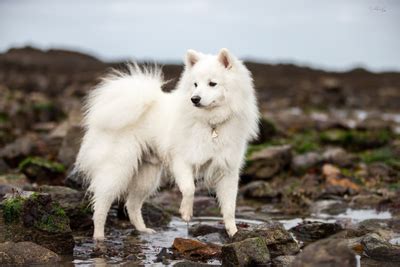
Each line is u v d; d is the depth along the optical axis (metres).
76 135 10.51
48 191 7.67
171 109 7.11
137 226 7.70
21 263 5.67
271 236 6.29
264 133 13.99
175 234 7.47
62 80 33.56
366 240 6.45
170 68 39.44
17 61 45.19
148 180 7.58
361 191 9.98
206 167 6.90
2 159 11.31
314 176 10.74
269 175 10.93
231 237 6.68
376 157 12.64
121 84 7.25
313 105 27.55
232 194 6.91
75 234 7.29
